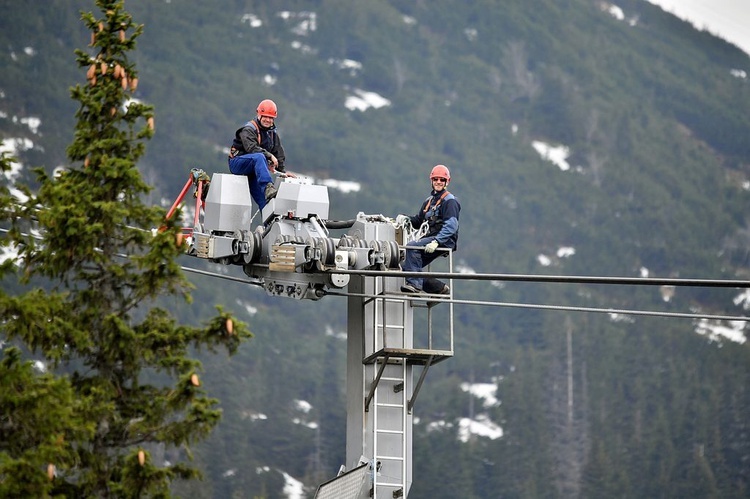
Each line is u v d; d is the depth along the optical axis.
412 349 53.81
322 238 51.25
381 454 54.66
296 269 51.56
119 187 39.06
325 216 54.00
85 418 36.44
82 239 37.97
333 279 52.22
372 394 54.56
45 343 37.34
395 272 46.38
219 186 54.25
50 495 35.91
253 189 56.09
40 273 38.72
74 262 38.62
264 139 55.88
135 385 38.47
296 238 51.78
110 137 39.91
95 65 40.12
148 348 37.72
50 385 35.25
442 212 57.12
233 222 54.31
